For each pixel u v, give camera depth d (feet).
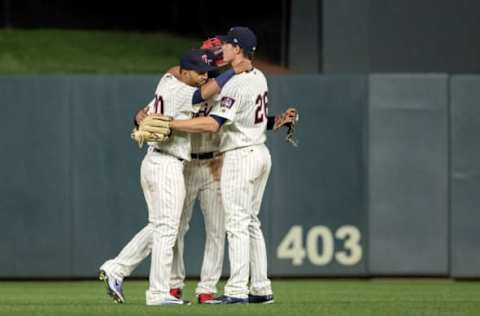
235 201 91.20
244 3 166.30
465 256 142.20
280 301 100.37
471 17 153.69
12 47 176.04
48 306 91.35
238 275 91.20
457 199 142.20
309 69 158.40
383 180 142.10
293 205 141.59
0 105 140.26
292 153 141.38
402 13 153.69
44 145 140.46
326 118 141.59
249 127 91.20
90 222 141.08
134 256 92.68
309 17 158.51
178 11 177.27
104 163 140.87
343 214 141.90
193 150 94.27
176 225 89.10
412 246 142.31
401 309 86.02
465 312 83.46
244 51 90.68
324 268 142.10
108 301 103.50
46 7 181.88
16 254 140.97
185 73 88.74
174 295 96.27
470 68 153.99
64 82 140.46
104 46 176.76
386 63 153.89
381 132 141.90
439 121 142.20
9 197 140.67
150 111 91.15
